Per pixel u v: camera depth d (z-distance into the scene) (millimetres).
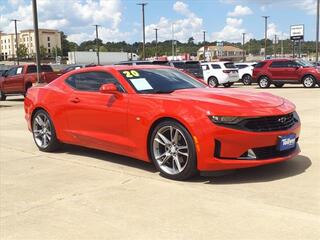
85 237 4246
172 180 6004
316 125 10359
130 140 6523
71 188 5793
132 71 7012
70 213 4895
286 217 4543
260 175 6055
